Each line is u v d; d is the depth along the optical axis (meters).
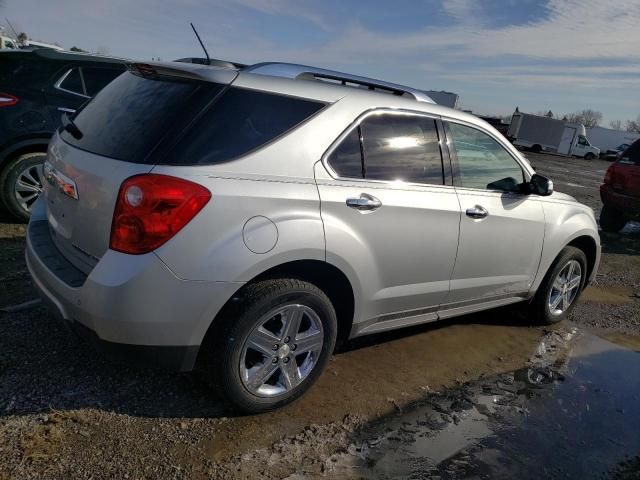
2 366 2.96
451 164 3.55
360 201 2.92
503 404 3.37
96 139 2.72
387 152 3.17
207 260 2.42
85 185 2.57
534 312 4.67
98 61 5.68
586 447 3.02
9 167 5.23
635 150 9.20
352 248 2.90
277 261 2.61
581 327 4.88
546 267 4.43
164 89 2.68
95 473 2.30
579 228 4.57
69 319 2.54
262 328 2.69
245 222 2.50
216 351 2.59
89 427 2.58
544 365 4.00
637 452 3.04
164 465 2.41
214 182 2.45
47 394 2.78
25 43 14.52
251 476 2.42
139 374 3.06
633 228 10.50
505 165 4.00
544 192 4.05
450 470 2.67
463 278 3.72
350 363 3.61
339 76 3.21
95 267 2.40
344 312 3.16
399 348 3.94
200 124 2.51
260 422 2.80
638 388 3.81
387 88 3.43
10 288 3.93
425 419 3.08
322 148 2.84
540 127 44.12
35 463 2.30
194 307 2.43
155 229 2.33
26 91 5.24
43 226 3.16
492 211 3.76
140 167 2.39
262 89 2.71
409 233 3.20
